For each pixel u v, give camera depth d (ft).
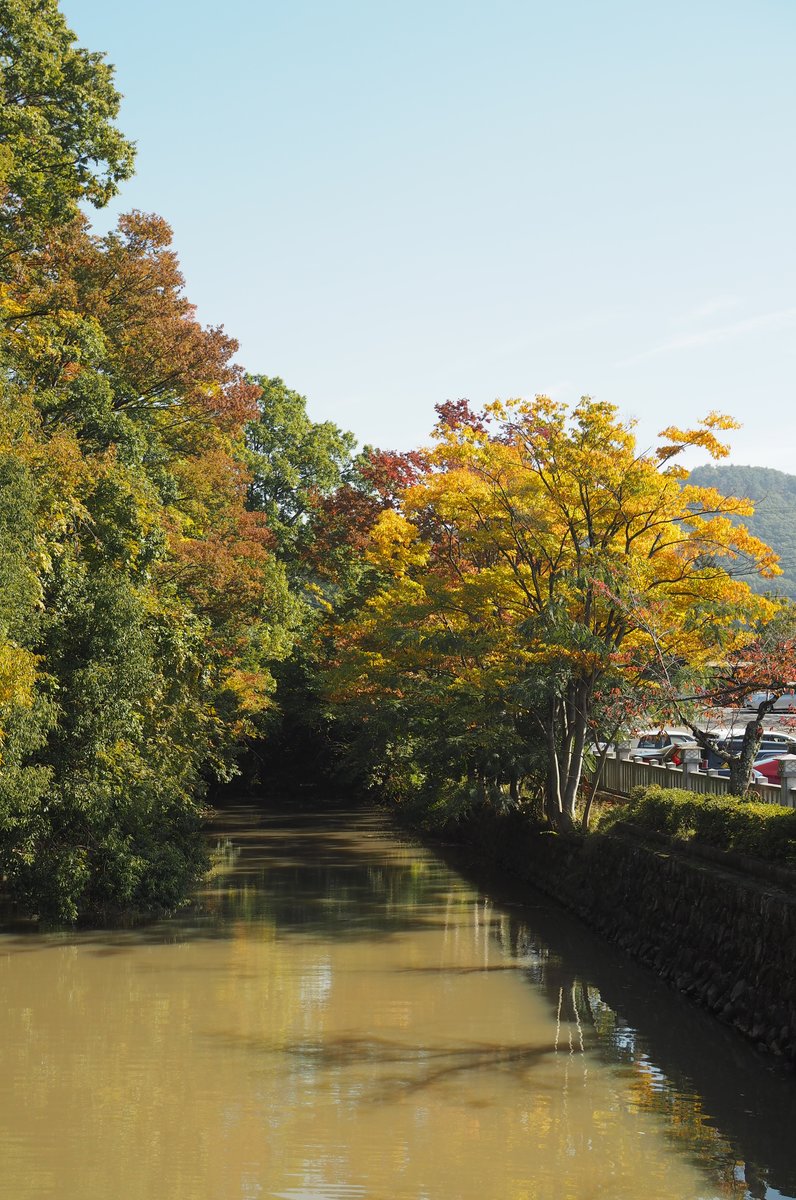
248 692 133.49
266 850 113.19
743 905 50.72
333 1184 32.73
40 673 61.72
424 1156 34.99
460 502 81.25
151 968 60.95
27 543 61.82
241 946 66.69
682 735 113.80
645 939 63.21
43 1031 49.03
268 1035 48.60
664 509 75.77
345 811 154.61
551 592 77.25
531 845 93.30
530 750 88.79
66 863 69.21
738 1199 31.91
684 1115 38.83
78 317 90.53
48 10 91.71
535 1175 33.63
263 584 120.06
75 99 90.38
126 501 76.74
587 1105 39.91
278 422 199.52
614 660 75.15
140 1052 46.06
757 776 73.00
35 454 65.98
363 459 200.54
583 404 75.31
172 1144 35.83
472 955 64.75
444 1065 44.57
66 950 65.21
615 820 78.59
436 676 102.27
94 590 69.87
